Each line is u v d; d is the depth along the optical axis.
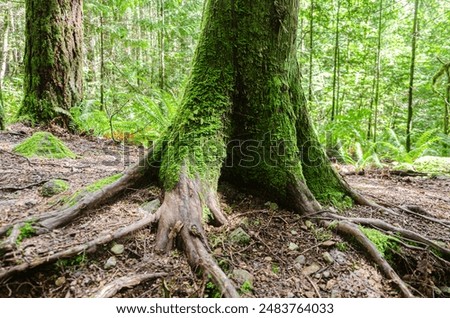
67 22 7.54
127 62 12.52
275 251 2.52
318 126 9.87
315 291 2.21
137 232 2.43
